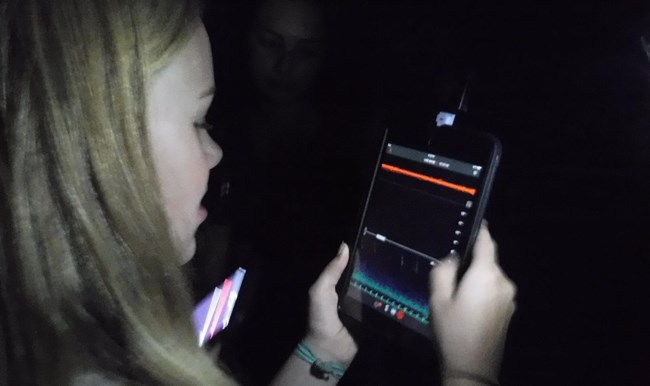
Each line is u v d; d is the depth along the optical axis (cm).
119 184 37
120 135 37
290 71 117
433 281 62
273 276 113
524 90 101
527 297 93
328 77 123
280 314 108
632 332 86
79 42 36
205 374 42
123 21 37
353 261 77
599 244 92
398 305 73
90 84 36
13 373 38
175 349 41
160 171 42
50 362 37
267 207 120
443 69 114
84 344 38
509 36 103
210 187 116
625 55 92
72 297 38
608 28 93
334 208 120
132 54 37
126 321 38
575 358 88
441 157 72
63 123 36
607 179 93
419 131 75
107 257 37
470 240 65
